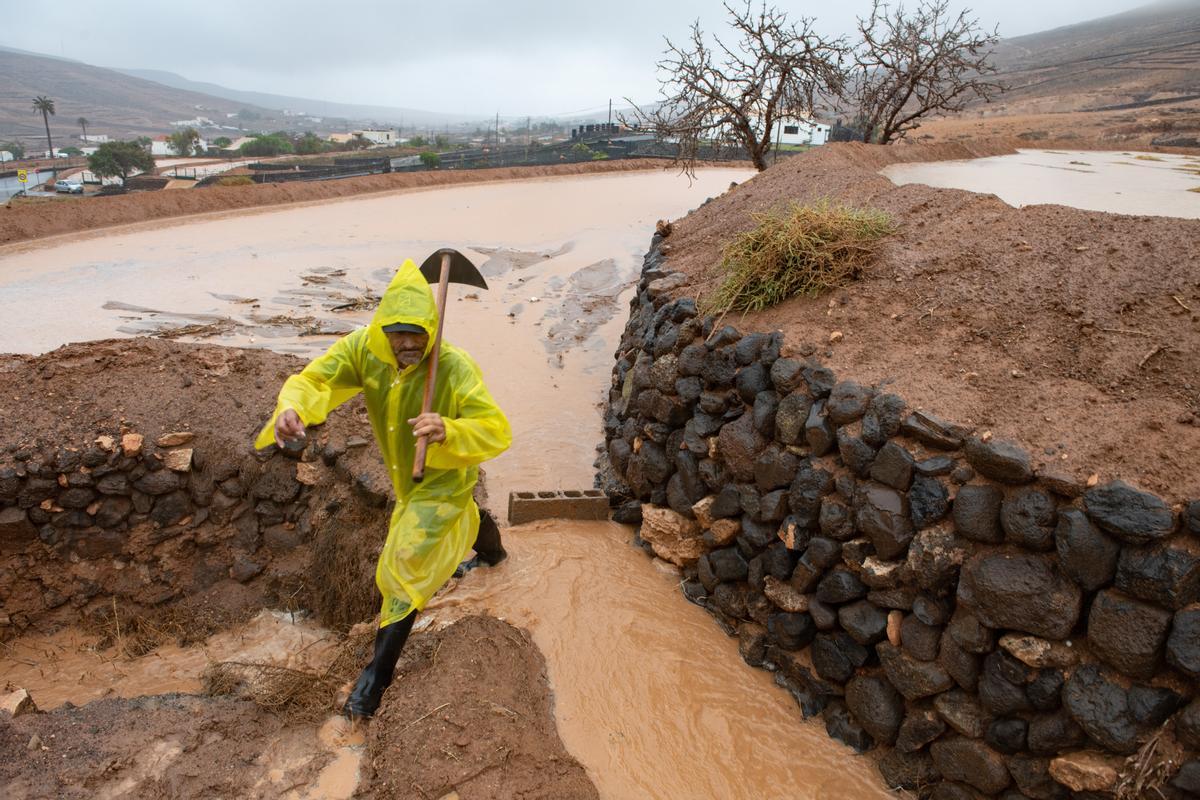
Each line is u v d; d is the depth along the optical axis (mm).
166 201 21141
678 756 4785
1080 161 20344
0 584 6133
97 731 4570
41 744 4398
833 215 6926
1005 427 4570
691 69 16281
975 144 21531
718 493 6098
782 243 6613
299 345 11508
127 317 12438
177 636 6262
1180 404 4477
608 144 54375
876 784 4676
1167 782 3594
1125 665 3752
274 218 21172
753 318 6582
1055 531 4074
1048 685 3998
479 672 5043
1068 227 6316
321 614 6375
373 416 4973
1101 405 4613
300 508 6719
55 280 14430
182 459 6543
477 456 4605
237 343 11438
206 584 6590
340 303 13688
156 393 6934
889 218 7207
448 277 4883
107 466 6332
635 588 6348
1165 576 3660
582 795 4359
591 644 5652
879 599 4730
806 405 5434
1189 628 3602
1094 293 5453
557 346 12141
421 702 4703
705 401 6336
